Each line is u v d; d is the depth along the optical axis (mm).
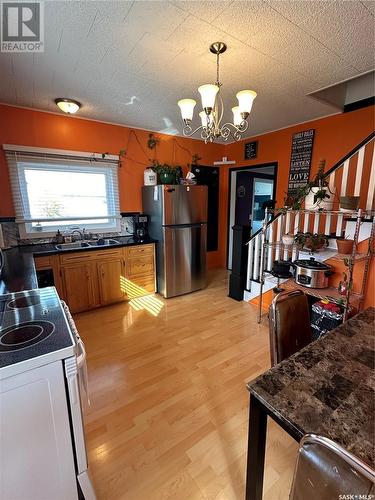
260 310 2857
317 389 892
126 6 1385
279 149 3709
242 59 1907
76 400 1007
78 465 1052
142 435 1489
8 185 2883
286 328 1248
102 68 2039
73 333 1115
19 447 919
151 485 1229
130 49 1781
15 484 934
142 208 3869
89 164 3348
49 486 1004
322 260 2412
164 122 3426
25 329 1116
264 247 2828
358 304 2201
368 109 2742
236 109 1832
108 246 3125
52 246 3082
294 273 2574
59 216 3270
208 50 1790
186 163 4258
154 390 1839
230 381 1933
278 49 1776
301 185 3441
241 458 1357
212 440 1460
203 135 2205
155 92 2492
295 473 613
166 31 1591
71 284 2934
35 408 930
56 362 951
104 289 3182
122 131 3537
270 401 839
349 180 2867
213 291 3834
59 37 1650
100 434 1495
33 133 2932
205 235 3803
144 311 3129
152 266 3582
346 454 527
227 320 2904
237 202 4879
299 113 3029
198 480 1250
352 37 1643
